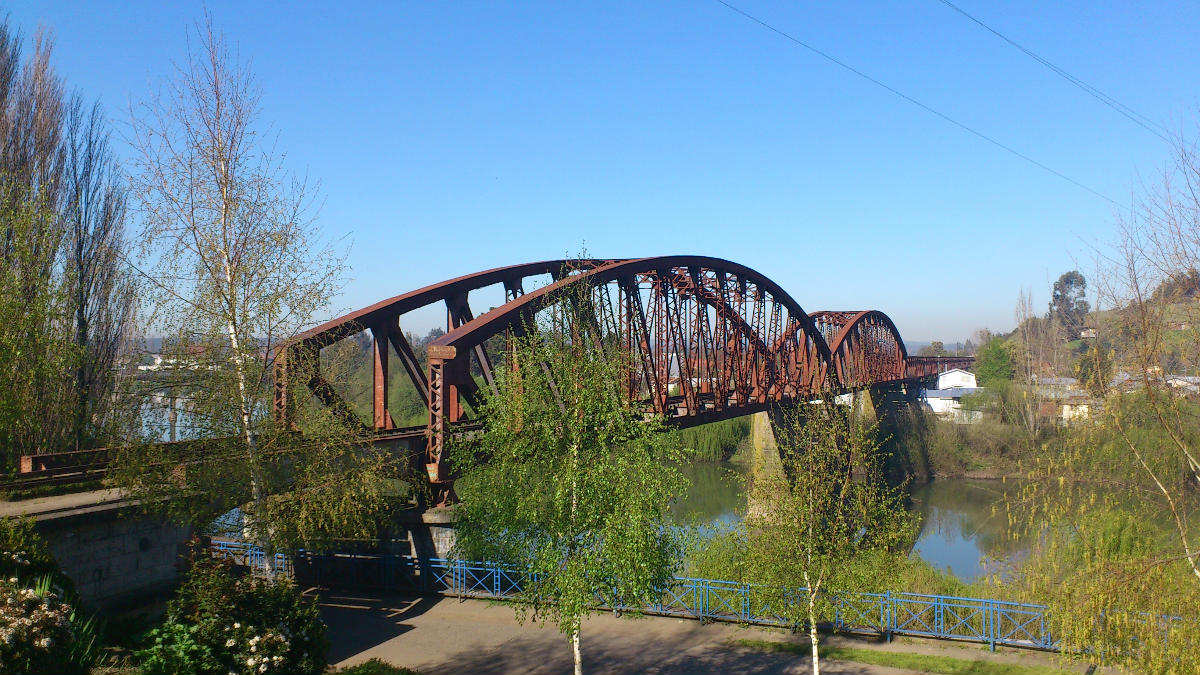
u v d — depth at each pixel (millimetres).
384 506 21219
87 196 33375
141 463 16641
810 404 26203
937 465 77375
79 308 31078
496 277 30625
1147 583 14016
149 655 13344
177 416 17078
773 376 53625
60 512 17438
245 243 17250
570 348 17828
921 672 18750
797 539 18734
